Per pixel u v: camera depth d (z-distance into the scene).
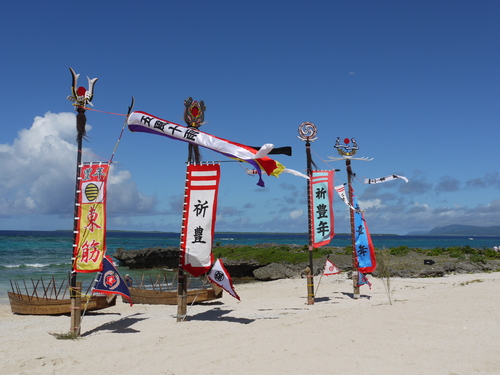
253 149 14.14
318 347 9.49
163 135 14.64
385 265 18.45
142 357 9.63
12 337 13.03
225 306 19.56
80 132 13.10
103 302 18.20
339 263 40.19
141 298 21.16
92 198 12.87
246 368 8.24
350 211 21.02
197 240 14.25
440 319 12.22
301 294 24.09
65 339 12.11
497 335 10.23
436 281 26.38
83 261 12.65
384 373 7.55
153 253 49.47
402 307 14.71
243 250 48.22
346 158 20.89
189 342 10.97
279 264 39.88
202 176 14.48
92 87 13.25
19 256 58.22
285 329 11.72
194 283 33.62
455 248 51.91
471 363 8.03
